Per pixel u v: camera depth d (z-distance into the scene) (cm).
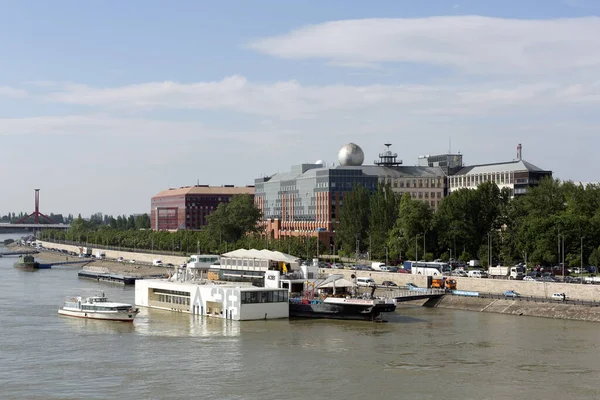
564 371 13125
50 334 16950
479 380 12488
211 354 14588
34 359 14138
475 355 14488
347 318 19412
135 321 19188
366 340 16200
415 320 19438
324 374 12875
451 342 15938
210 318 19838
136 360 14025
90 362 13850
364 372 13025
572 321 19012
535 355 14475
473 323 18775
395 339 16350
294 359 14100
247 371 13088
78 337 16550
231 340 16200
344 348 15250
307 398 11406
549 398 11456
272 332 17362
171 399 11356
